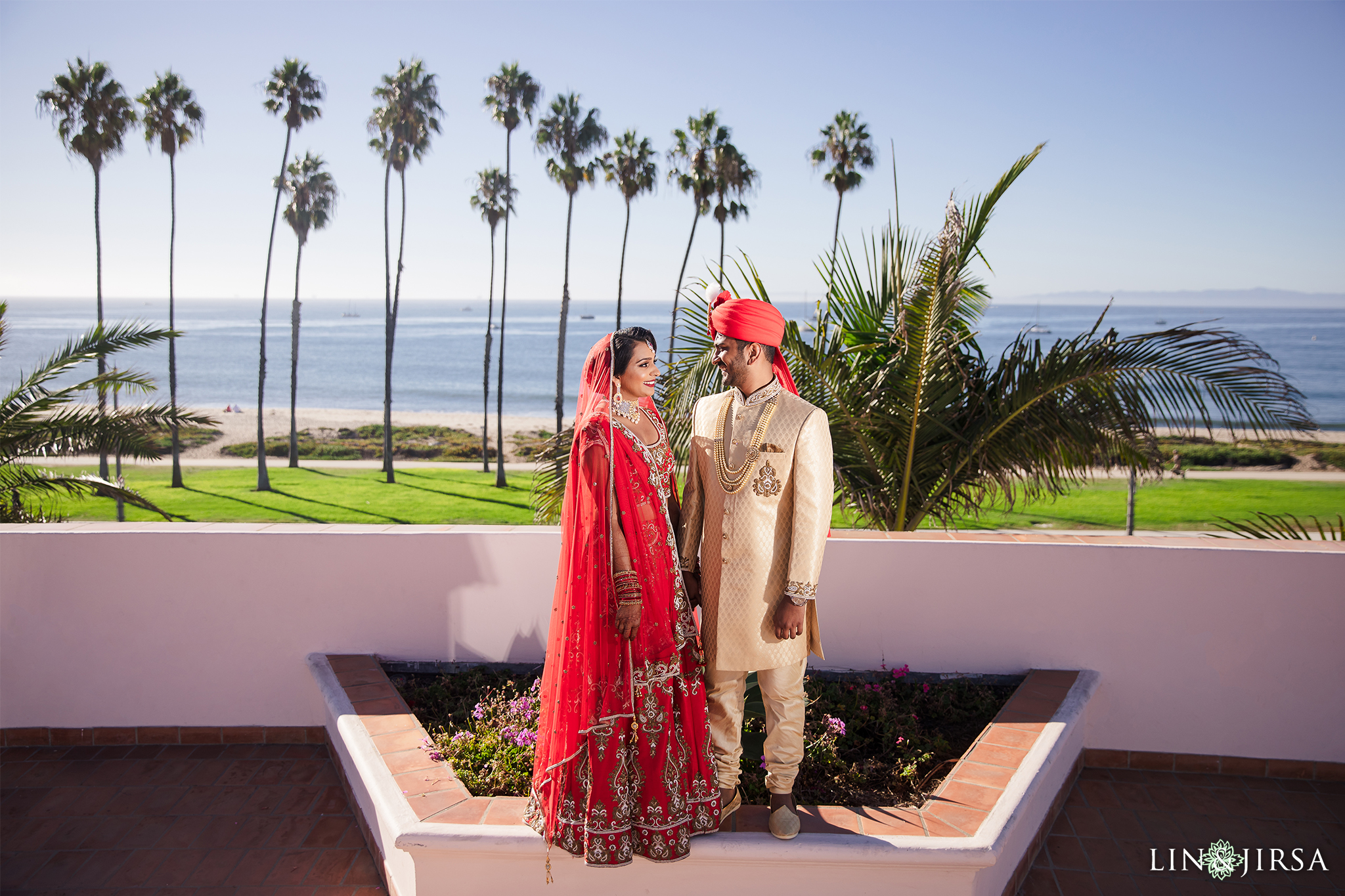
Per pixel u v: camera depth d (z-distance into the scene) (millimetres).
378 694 3254
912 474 5816
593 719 2195
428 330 187750
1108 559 3344
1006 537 3566
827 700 3299
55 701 3617
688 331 5035
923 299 4965
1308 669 3230
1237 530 4379
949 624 3461
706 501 2406
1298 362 94688
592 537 2199
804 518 2246
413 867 2396
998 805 2486
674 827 2215
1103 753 3414
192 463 45500
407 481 39812
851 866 2299
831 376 5328
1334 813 3070
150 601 3586
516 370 104875
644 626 2225
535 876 2367
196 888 2727
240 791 3283
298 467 44219
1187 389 4820
